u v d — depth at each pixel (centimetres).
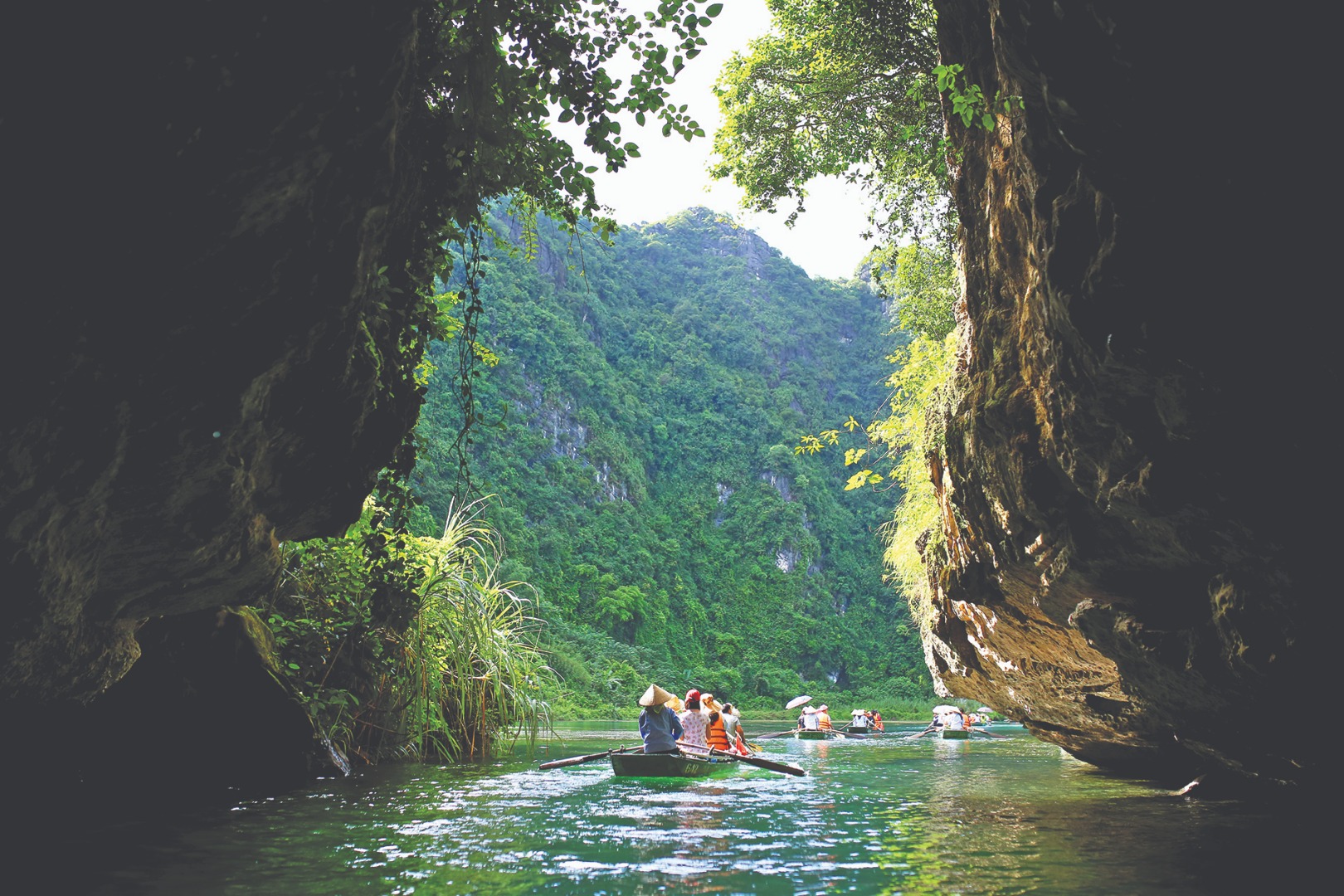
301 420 464
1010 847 466
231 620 723
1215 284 364
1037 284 471
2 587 370
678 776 848
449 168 529
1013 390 562
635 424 9219
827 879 387
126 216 327
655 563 7988
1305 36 303
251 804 615
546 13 494
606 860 426
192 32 305
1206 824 555
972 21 507
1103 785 811
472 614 1066
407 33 383
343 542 905
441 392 6938
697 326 10788
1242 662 453
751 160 1150
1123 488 458
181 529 432
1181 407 400
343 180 396
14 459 338
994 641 832
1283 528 395
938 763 1116
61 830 505
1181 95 337
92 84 297
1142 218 373
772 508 8962
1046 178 430
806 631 8075
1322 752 470
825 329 11756
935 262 1195
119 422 368
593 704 3831
